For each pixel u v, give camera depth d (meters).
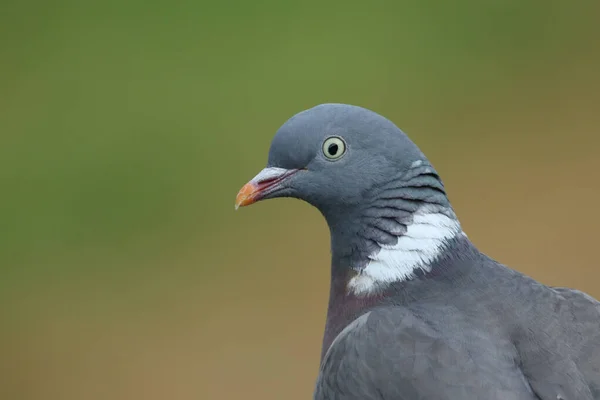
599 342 7.03
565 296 7.44
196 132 19.00
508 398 6.70
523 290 7.41
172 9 21.30
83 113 19.75
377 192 7.87
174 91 19.84
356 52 20.36
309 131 8.00
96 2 21.70
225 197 17.70
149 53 20.66
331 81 19.81
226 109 19.36
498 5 21.42
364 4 21.17
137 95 19.86
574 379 6.78
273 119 19.02
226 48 20.59
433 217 7.77
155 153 18.88
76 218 18.03
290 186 8.09
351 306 7.89
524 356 6.93
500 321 7.17
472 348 6.96
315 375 14.04
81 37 21.02
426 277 7.69
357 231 7.95
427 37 20.78
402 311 7.39
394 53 20.47
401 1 21.31
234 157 18.39
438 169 18.09
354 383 7.16
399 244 7.80
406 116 19.30
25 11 21.41
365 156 7.89
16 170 18.89
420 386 6.89
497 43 21.02
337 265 8.10
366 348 7.21
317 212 17.09
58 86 20.16
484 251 15.75
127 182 18.48
